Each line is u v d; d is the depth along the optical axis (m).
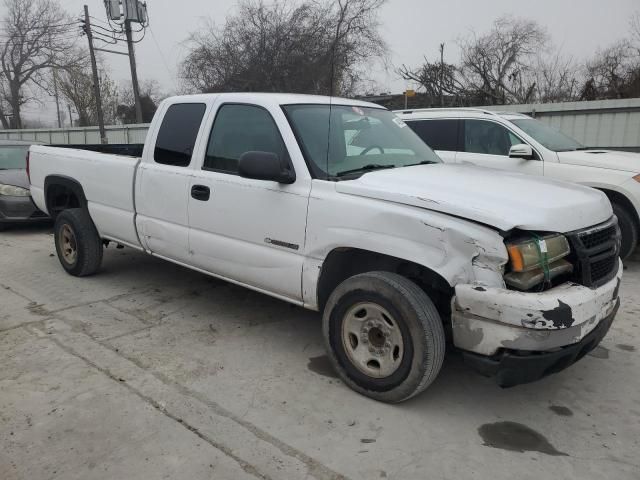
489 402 3.33
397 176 3.40
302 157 3.54
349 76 13.38
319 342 4.20
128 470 2.64
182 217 4.34
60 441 2.86
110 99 42.00
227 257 4.03
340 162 3.64
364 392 3.32
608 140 12.14
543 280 2.80
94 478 2.58
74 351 3.96
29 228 9.10
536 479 2.61
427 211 2.95
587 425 3.09
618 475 2.64
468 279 2.82
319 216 3.36
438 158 4.39
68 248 5.88
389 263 3.41
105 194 5.17
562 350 2.79
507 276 2.77
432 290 3.32
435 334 2.97
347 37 15.66
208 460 2.72
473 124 7.36
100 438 2.89
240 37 22.70
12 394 3.33
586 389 3.50
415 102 28.53
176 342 4.16
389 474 2.64
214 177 4.03
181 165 4.38
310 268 3.48
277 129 3.71
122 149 6.72
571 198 3.20
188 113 4.43
